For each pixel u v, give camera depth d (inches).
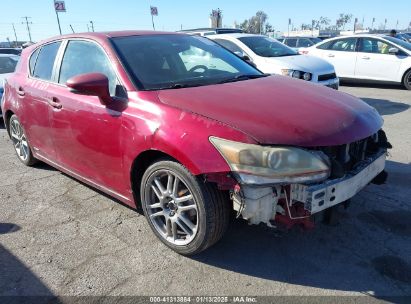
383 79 430.9
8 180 182.5
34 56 178.2
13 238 130.6
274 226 105.6
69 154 151.3
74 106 139.3
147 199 121.6
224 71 146.1
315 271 109.7
